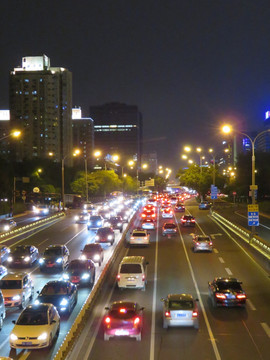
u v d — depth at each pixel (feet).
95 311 73.41
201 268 109.70
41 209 288.30
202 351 55.01
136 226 199.52
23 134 593.01
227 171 558.15
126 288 89.20
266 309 74.54
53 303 70.69
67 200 358.43
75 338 53.31
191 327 64.80
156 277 100.48
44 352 56.08
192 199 447.01
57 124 605.73
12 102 600.39
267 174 327.26
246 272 104.78
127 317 59.21
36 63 604.49
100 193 403.95
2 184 290.97
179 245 145.79
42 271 107.76
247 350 55.31
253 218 134.41
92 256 112.47
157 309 75.25
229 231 178.50
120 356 53.57
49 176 405.39
